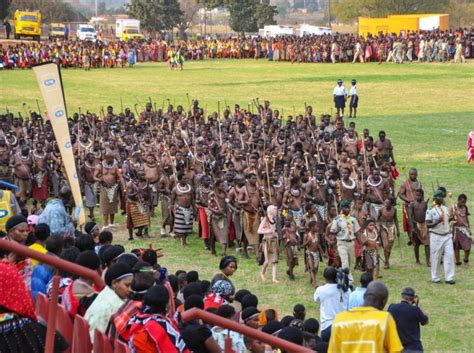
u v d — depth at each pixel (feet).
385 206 77.46
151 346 31.89
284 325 44.09
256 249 80.43
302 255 82.74
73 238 52.60
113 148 104.53
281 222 77.36
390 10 485.56
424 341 59.72
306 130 121.29
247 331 29.91
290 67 281.74
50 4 541.34
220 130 122.93
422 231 78.02
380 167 89.76
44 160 101.24
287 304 68.85
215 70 274.77
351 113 173.17
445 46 286.05
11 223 42.45
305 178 85.71
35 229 46.60
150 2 487.61
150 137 114.32
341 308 58.85
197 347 34.76
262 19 491.72
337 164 100.58
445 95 202.39
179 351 32.17
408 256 82.17
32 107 189.47
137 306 33.63
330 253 74.84
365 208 82.74
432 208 73.15
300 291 72.33
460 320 63.93
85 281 35.99
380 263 79.51
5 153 103.71
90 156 96.22
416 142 142.92
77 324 31.78
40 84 66.18
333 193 85.46
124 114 146.61
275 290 72.74
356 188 86.69
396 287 72.38
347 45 294.46
